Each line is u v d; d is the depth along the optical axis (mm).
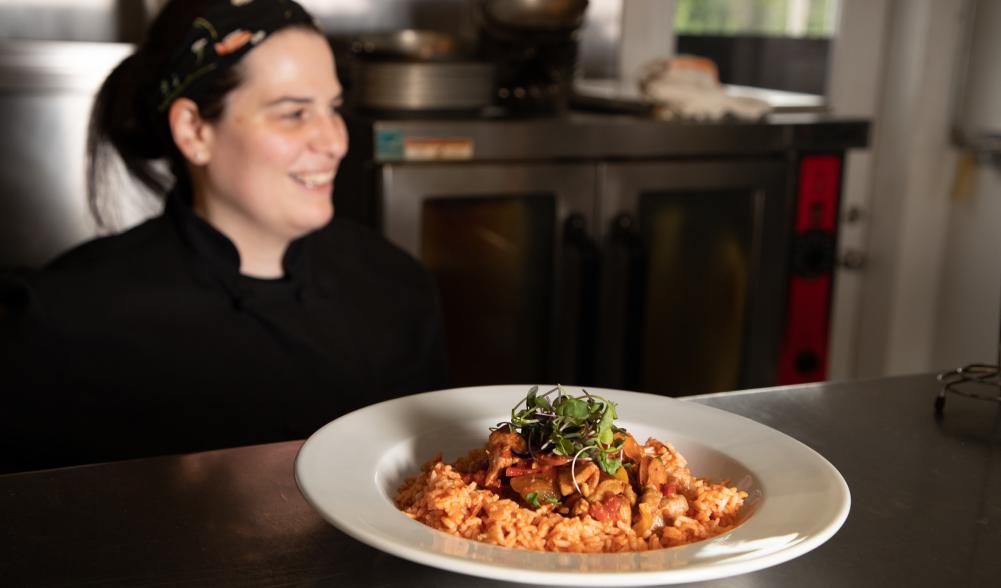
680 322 2334
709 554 639
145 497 773
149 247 1335
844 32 2922
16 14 2234
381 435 849
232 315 1335
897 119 2939
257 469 831
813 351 2465
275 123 1300
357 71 2125
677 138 2170
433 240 2029
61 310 1257
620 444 789
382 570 679
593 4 2727
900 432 936
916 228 2953
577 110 2381
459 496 724
